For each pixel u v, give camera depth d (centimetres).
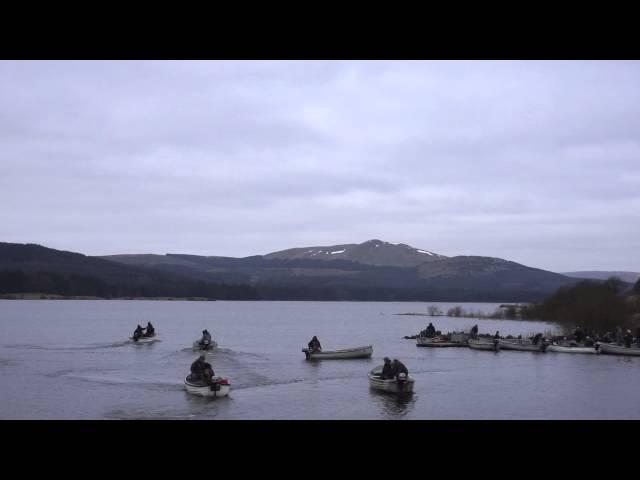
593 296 10219
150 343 8312
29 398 3875
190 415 3388
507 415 3459
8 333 10231
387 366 4231
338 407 3647
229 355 6775
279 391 4188
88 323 13575
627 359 6500
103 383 4484
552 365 5922
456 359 6531
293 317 19212
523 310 15262
